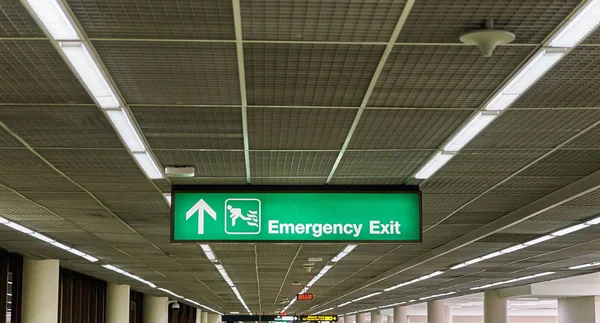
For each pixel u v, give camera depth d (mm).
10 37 6359
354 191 11305
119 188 12852
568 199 12750
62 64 6957
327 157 10594
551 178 12070
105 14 5879
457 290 38750
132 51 6613
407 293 41406
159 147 10078
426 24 6055
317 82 7406
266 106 8203
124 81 7402
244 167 11133
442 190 12930
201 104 8141
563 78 7352
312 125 8984
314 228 11195
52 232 18031
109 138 9609
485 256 22406
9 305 22172
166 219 16219
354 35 6258
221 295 44688
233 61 6828
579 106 8250
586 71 7152
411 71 7113
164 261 25109
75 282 29875
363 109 8328
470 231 18234
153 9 5773
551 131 9266
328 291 40656
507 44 6488
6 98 7953
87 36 6305
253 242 11195
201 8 5750
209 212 11266
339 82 7406
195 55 6688
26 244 20094
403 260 24703
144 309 45094
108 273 29984
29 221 16328
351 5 5715
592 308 34875
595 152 10336
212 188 11375
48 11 5855
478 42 6117
